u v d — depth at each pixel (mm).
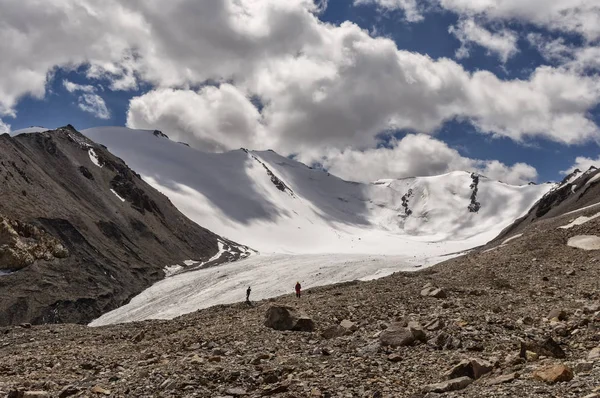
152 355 22125
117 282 111688
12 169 130375
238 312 34688
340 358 18188
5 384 17578
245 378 15930
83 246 117000
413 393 13578
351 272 98438
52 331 36375
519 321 22000
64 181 157250
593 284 31266
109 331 34469
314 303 30766
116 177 188500
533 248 45750
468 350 18188
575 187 194875
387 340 19656
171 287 110938
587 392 11164
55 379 18656
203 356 19719
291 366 17031
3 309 84938
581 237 45469
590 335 18391
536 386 12281
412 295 30203
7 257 97188
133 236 151000
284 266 114812
